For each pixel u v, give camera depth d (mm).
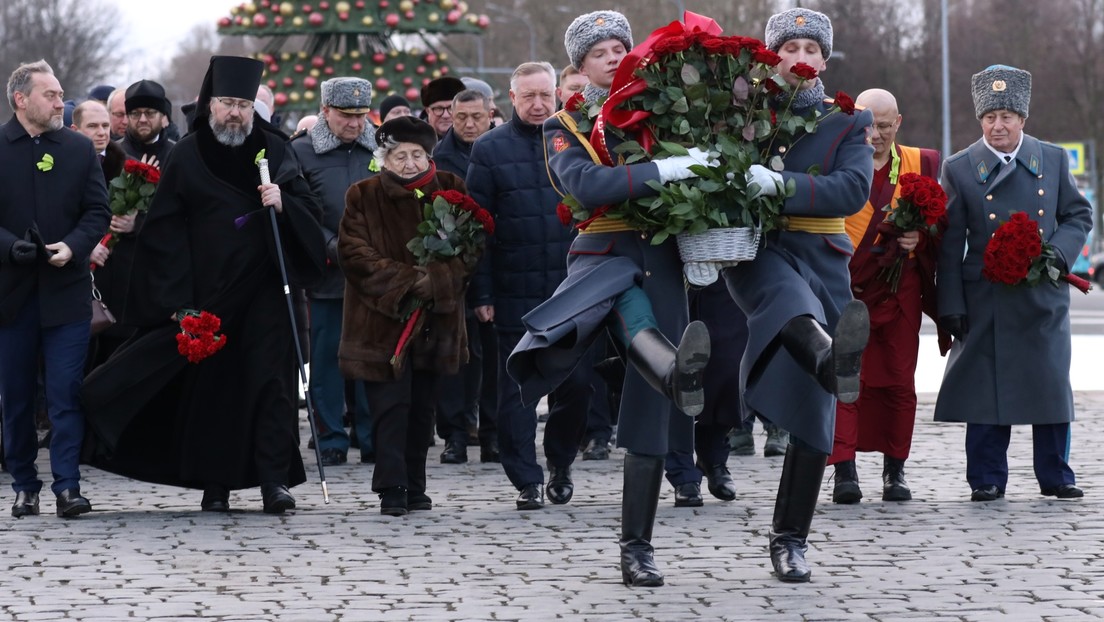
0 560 10266
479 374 16578
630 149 8641
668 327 8836
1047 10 85875
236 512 12164
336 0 28031
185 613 8695
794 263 8953
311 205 12469
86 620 8562
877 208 12383
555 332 8531
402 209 12211
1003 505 12117
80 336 12164
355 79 15211
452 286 11930
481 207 12672
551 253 12773
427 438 12195
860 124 9039
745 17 77438
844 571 9633
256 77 12164
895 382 12328
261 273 12148
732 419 12234
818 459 9180
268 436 12070
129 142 15523
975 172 12539
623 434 9094
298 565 10008
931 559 9992
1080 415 17953
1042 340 12312
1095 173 82250
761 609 8625
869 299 12312
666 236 8570
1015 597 8914
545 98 12867
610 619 8438
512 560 10109
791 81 9039
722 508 12102
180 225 12125
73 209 12234
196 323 11648
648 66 8633
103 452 12266
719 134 8570
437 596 9055
